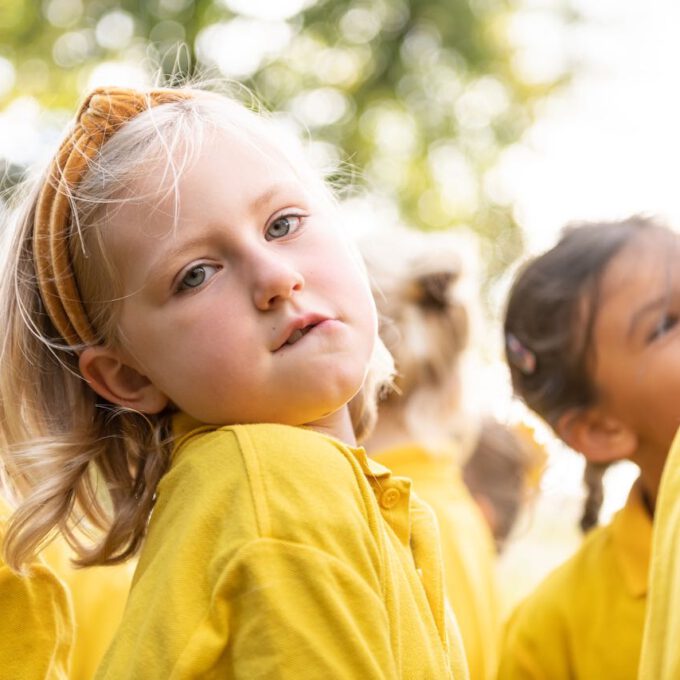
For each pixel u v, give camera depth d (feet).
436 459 9.24
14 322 5.22
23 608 5.34
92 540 5.41
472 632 8.11
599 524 8.72
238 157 4.72
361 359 4.63
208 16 34.63
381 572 4.29
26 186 5.46
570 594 7.65
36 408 5.25
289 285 4.47
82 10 34.99
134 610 4.32
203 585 4.23
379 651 4.07
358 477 4.48
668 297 7.51
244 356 4.48
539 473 11.12
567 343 7.84
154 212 4.59
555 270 7.99
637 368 7.50
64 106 33.86
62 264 4.91
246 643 4.07
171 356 4.62
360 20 39.14
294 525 4.19
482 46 40.75
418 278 9.60
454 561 8.36
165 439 5.09
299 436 4.44
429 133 40.45
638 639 7.25
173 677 4.06
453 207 40.22
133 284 4.67
